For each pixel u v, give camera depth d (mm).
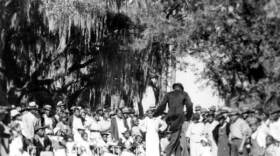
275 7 24172
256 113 22016
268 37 25422
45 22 28516
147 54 32125
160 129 23062
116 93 31844
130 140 23891
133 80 32031
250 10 25734
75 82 31891
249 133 20312
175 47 30484
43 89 30672
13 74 29625
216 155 21844
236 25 26047
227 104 27578
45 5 28094
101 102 31859
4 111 18656
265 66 25547
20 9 27750
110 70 31641
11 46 29141
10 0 27562
